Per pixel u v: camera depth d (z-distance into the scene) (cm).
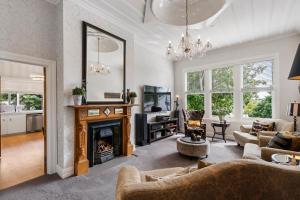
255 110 503
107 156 344
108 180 260
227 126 513
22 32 251
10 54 238
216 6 280
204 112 583
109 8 312
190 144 346
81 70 296
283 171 87
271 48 462
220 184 88
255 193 87
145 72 538
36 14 266
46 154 279
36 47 266
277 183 87
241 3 291
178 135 590
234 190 87
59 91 280
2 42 232
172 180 96
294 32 420
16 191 226
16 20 245
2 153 385
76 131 287
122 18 348
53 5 287
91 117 303
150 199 92
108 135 350
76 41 288
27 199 209
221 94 571
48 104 278
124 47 381
